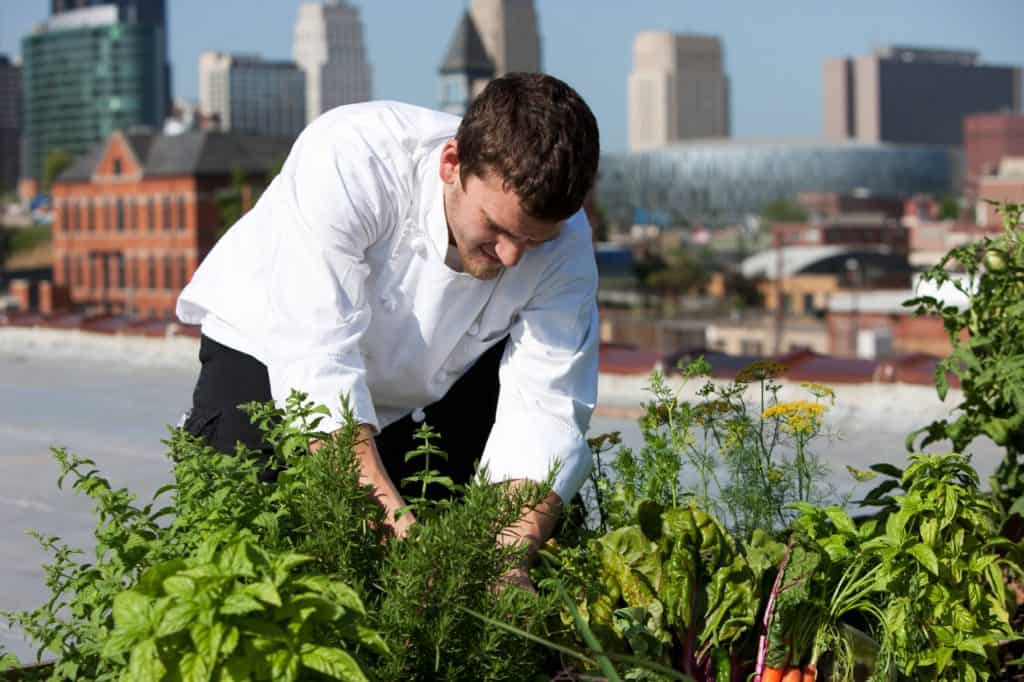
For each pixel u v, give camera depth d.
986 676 2.10
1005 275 2.80
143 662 1.28
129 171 79.44
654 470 2.31
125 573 1.65
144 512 1.73
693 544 1.92
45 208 137.25
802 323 88.38
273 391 2.03
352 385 1.97
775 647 1.90
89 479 1.72
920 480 2.12
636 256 118.38
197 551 1.50
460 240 1.97
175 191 77.69
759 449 2.55
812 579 1.95
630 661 1.65
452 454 2.36
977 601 2.10
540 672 1.80
